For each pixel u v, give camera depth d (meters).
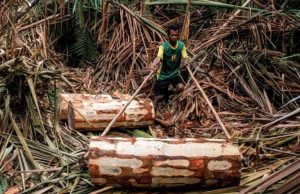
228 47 6.43
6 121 4.31
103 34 7.17
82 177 3.76
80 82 6.27
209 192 3.49
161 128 5.05
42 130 4.38
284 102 5.49
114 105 4.78
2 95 4.52
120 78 6.39
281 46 6.54
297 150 4.01
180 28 7.20
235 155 3.47
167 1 7.27
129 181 3.50
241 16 7.05
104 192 3.56
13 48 4.99
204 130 4.95
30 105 4.50
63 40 7.50
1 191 3.60
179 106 5.46
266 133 4.54
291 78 5.87
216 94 5.57
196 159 3.44
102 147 3.50
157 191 3.59
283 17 6.61
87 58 7.16
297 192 2.83
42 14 7.39
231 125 4.93
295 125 4.33
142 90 6.02
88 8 7.58
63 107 4.82
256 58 5.97
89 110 4.69
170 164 3.44
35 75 4.55
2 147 4.11
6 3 6.52
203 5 7.15
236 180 3.50
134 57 6.47
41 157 4.08
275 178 2.96
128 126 4.83
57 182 3.71
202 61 6.08
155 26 6.95
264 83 5.77
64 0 7.14
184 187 3.55
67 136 4.55
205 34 6.95
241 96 5.64
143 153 3.47
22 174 3.79
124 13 7.16
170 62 5.33
